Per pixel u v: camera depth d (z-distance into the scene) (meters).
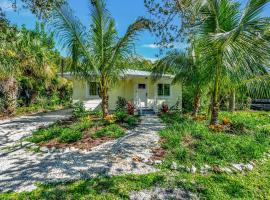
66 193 4.44
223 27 8.77
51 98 21.53
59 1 6.94
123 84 16.91
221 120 11.36
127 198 4.33
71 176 5.20
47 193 4.42
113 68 11.20
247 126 10.33
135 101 16.72
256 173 5.53
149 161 5.98
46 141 8.07
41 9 6.48
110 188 4.64
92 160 6.18
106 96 11.39
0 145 7.98
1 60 14.04
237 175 5.39
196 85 11.79
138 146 7.28
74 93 16.34
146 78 17.11
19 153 6.99
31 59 17.06
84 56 10.52
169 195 4.46
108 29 10.83
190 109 17.58
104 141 7.90
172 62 13.03
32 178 5.12
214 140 7.43
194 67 11.50
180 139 7.54
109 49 10.93
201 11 8.27
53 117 14.58
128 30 9.93
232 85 8.75
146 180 4.96
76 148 7.23
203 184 4.87
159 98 17.73
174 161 5.91
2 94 15.99
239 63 7.36
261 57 6.98
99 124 10.20
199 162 5.83
